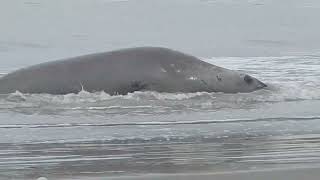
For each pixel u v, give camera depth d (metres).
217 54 82.62
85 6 154.12
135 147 26.38
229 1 164.75
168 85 41.38
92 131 30.19
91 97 39.91
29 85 41.09
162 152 25.27
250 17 136.62
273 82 48.59
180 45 95.75
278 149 25.67
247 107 37.88
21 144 27.12
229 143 27.08
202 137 28.56
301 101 40.56
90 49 85.81
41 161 23.75
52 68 42.06
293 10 149.62
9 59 69.69
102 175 21.08
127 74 41.25
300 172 20.81
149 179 20.20
